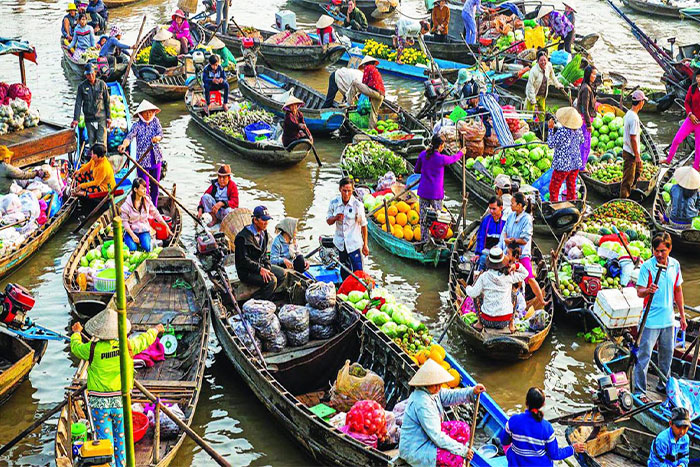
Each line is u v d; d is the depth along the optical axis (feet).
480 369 43.68
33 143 62.08
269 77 89.35
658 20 123.95
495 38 100.07
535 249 52.21
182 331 43.75
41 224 56.44
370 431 34.22
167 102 89.25
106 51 91.20
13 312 40.93
